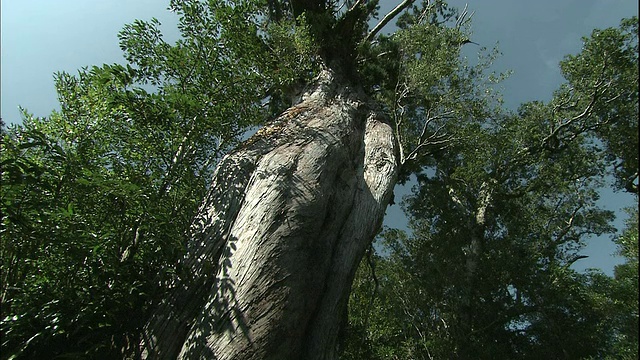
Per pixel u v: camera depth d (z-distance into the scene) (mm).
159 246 4871
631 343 13664
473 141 14977
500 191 17641
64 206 4406
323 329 4977
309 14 12016
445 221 18359
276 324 4285
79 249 4316
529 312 15953
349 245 6008
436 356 14094
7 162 3709
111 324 4367
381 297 15547
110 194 4707
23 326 3840
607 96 16438
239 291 4418
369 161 7930
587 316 15586
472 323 15805
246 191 5598
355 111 9328
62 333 4078
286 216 5152
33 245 4066
